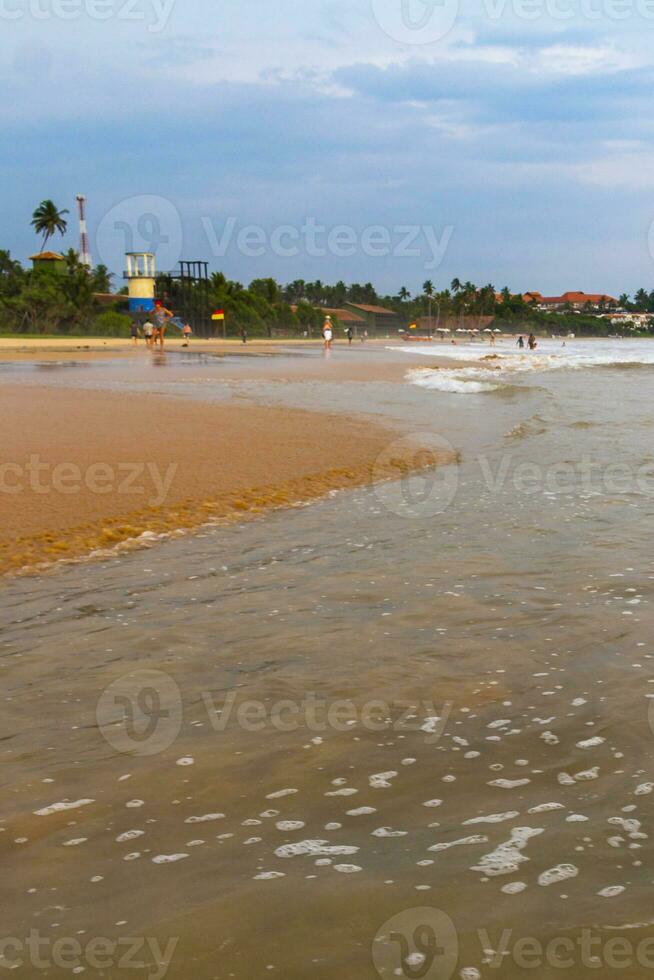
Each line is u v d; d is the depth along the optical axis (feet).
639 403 49.19
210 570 15.12
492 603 12.57
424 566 15.02
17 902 5.40
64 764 7.48
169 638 11.24
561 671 9.66
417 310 563.07
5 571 15.14
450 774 7.14
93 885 5.57
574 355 159.22
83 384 59.82
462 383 63.77
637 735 7.82
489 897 5.33
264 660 10.28
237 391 55.11
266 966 4.71
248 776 7.18
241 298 374.22
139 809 6.63
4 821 6.45
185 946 4.90
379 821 6.37
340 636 11.18
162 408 42.22
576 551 15.89
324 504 21.81
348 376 72.28
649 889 5.38
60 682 9.64
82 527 18.49
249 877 5.63
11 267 344.28
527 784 6.93
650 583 13.44
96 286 367.04
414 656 10.31
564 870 5.62
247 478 24.80
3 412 39.40
